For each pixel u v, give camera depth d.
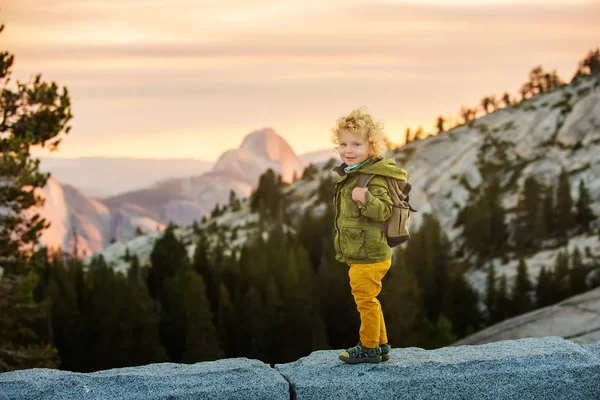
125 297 57.16
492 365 4.97
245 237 198.50
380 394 4.77
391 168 4.95
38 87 20.30
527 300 93.19
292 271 71.31
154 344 56.03
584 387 4.91
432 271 94.00
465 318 89.25
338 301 72.00
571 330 24.12
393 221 5.00
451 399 4.84
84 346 60.47
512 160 196.00
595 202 149.12
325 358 5.30
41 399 4.54
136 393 4.60
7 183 18.80
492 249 131.12
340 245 5.14
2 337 20.02
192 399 4.60
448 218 178.50
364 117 4.95
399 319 58.78
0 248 19.38
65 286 71.12
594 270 103.50
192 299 51.69
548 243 127.69
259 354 64.12
